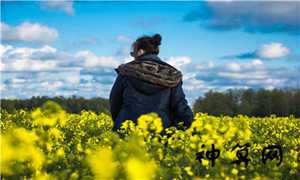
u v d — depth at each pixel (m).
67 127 9.14
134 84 6.38
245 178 5.08
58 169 4.45
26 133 3.23
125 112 6.42
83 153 5.48
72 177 3.78
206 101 46.72
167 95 6.45
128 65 6.44
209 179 4.75
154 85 6.35
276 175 5.40
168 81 6.35
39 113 4.42
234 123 6.70
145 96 6.40
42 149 4.44
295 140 8.72
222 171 4.86
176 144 5.78
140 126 5.74
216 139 5.48
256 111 47.41
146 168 2.68
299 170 6.06
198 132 6.22
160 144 5.57
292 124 13.73
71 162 4.75
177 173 4.45
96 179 2.75
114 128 6.50
